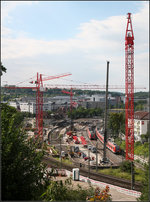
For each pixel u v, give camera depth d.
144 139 97.31
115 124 120.38
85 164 71.12
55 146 104.94
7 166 17.47
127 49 81.56
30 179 18.53
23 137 20.61
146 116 106.81
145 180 25.03
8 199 16.38
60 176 47.44
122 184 45.75
